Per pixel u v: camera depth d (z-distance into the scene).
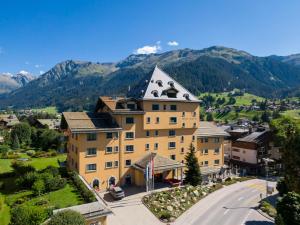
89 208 37.84
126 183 60.59
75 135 57.44
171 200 52.78
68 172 55.59
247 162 89.00
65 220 31.58
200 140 73.25
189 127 68.62
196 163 62.81
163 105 64.25
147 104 62.03
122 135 59.72
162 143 65.50
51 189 48.69
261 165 84.69
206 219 46.81
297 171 43.09
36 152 86.19
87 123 57.12
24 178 51.41
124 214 45.75
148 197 52.44
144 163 58.62
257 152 86.06
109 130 57.16
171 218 45.66
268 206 52.34
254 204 54.84
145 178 58.34
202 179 67.56
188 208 51.78
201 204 54.19
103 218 38.06
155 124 63.25
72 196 46.00
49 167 56.97
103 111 66.06
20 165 66.44
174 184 59.66
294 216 38.91
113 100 64.38
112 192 53.12
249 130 98.94
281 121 85.88
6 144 96.19
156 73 69.19
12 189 51.72
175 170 66.44
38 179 48.94
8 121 156.62
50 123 143.38
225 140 98.44
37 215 34.69
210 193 61.31
